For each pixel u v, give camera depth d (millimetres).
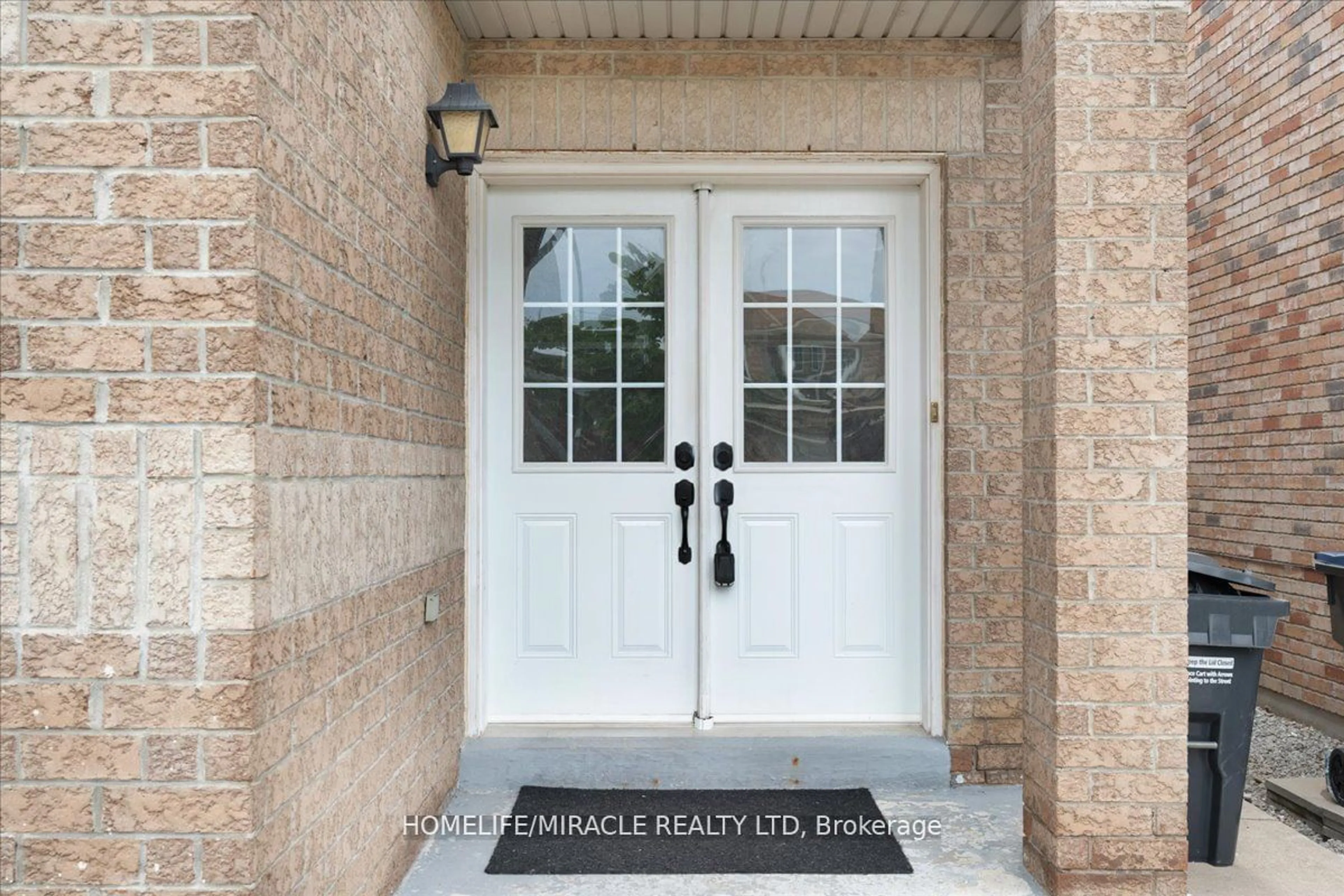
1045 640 2748
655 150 3729
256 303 1743
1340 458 4383
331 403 2178
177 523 1724
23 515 1725
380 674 2574
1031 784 2865
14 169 1731
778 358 3912
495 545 3869
